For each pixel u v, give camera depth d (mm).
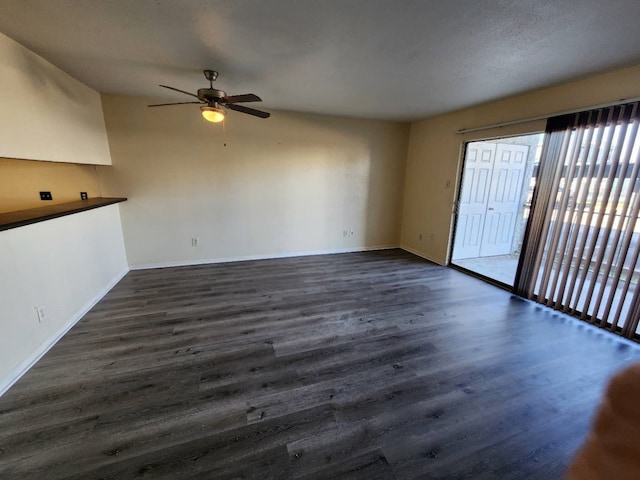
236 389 1902
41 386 1889
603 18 1701
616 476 375
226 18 1841
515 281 3488
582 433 1619
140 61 2533
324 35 2033
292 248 4934
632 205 2451
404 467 1413
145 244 4109
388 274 4160
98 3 1692
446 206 4504
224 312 2941
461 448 1517
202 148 4098
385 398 1850
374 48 2215
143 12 1782
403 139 5238
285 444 1519
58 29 1996
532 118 3129
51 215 2322
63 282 2521
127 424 1615
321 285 3701
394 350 2361
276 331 2613
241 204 4465
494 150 4508
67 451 1449
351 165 4988
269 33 2021
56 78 2658
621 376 413
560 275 3064
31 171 3209
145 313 2895
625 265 2549
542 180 3123
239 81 3027
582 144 2764
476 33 1939
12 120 2135
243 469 1383
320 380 2002
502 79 2783
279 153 4496
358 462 1433
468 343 2475
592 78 2643
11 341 1912
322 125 4652
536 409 1782
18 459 1405
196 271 4109
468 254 4824
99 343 2381
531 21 1767
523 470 1409
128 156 3803
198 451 1468
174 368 2094
